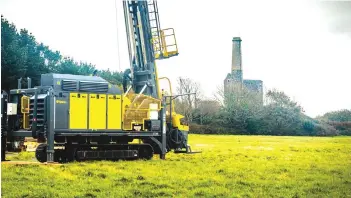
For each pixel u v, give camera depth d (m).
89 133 23.33
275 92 69.44
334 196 16.53
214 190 16.56
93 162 22.78
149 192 15.92
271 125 69.25
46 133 22.22
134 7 28.30
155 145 26.17
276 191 16.91
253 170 21.94
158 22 28.36
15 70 39.06
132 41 28.28
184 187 17.11
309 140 50.78
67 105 22.77
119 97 24.41
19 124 23.62
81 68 45.19
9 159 24.19
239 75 79.38
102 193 15.55
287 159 27.53
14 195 15.05
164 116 26.20
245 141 48.34
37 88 22.91
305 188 17.61
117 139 25.00
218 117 74.88
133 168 21.23
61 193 15.38
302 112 65.50
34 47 42.72
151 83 27.95
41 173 18.95
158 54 28.28
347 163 25.61
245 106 72.62
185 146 27.72
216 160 26.09
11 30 39.50
